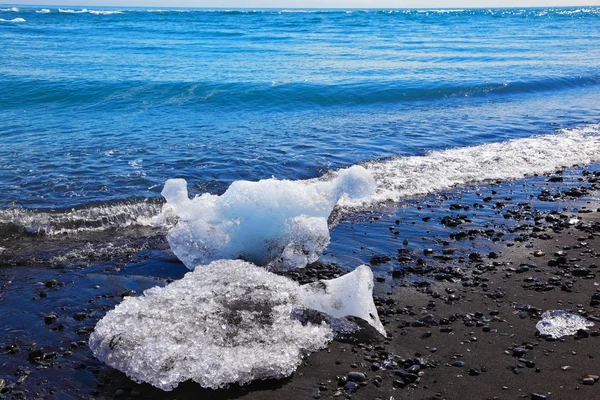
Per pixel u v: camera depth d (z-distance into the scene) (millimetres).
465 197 7949
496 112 14062
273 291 4844
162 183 8195
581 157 10094
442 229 6711
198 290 4777
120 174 8523
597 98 16328
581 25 61875
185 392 3680
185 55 25453
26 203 7250
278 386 3756
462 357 4055
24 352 4141
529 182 8695
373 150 10141
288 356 4000
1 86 15641
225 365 3844
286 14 82188
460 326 4500
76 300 4980
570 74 20094
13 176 8250
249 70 20469
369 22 60594
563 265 5633
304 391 3701
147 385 3758
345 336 4375
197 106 14367
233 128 11789
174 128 11742
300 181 8359
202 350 3982
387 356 4098
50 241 6301
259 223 5777
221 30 43969
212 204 5926
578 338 4277
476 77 19156
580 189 8273
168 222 6961
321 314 4602
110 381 3814
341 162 9359
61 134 10984
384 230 6676
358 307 4551
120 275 5516
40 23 48531
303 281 5391
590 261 5727
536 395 3574
